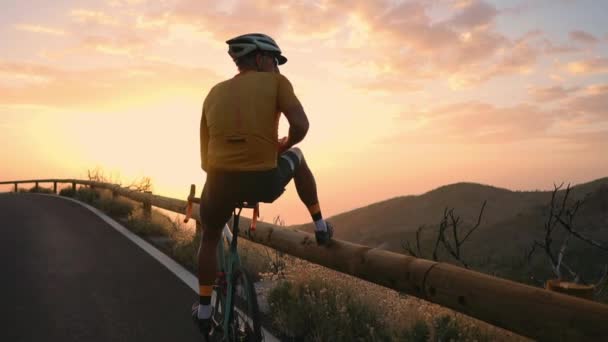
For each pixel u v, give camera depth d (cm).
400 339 410
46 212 1633
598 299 397
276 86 310
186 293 624
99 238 1082
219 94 317
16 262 814
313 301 483
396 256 362
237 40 322
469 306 292
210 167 315
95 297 605
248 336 331
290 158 326
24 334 477
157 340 462
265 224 580
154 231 1139
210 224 343
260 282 669
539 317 247
